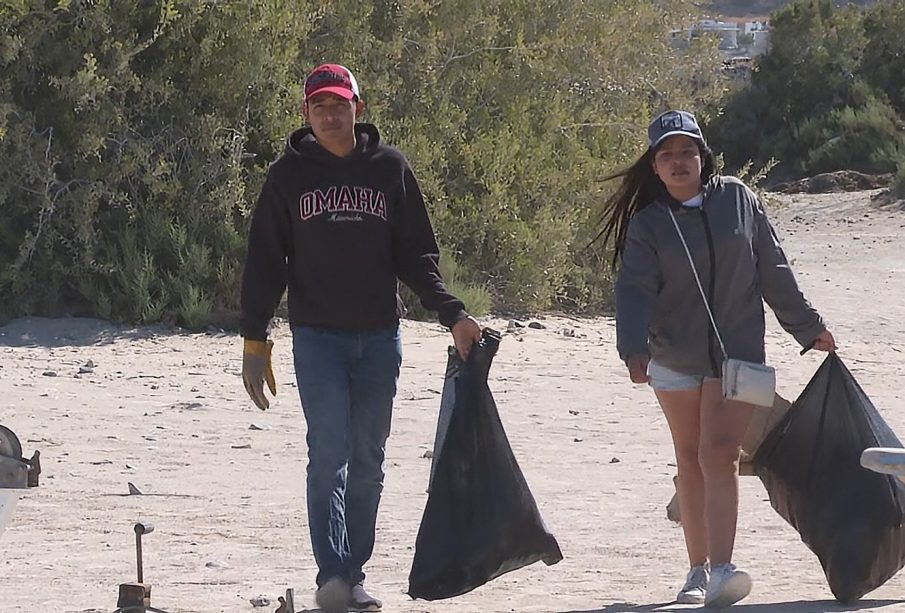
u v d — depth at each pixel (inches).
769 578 1031.0
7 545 1111.6
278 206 888.9
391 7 3100.4
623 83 3437.5
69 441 1593.3
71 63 2610.7
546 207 2997.0
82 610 895.7
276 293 901.8
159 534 1160.2
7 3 2556.6
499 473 883.4
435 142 2992.1
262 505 1286.9
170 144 2691.9
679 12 3577.8
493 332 900.0
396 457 1542.8
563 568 1068.5
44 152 2573.8
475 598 964.6
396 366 905.5
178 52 2733.8
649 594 977.5
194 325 2536.9
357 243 881.5
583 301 3065.9
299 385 890.7
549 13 3356.3
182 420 1744.6
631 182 941.2
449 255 2856.8
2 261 2596.0
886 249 4318.4
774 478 958.4
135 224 2657.5
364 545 916.0
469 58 3238.2
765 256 935.0
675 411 937.5
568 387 2060.8
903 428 1764.3
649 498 1352.1
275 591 962.1
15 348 2331.4
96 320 2549.2
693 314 915.4
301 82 2888.8
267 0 2748.5
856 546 916.0
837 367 946.1
